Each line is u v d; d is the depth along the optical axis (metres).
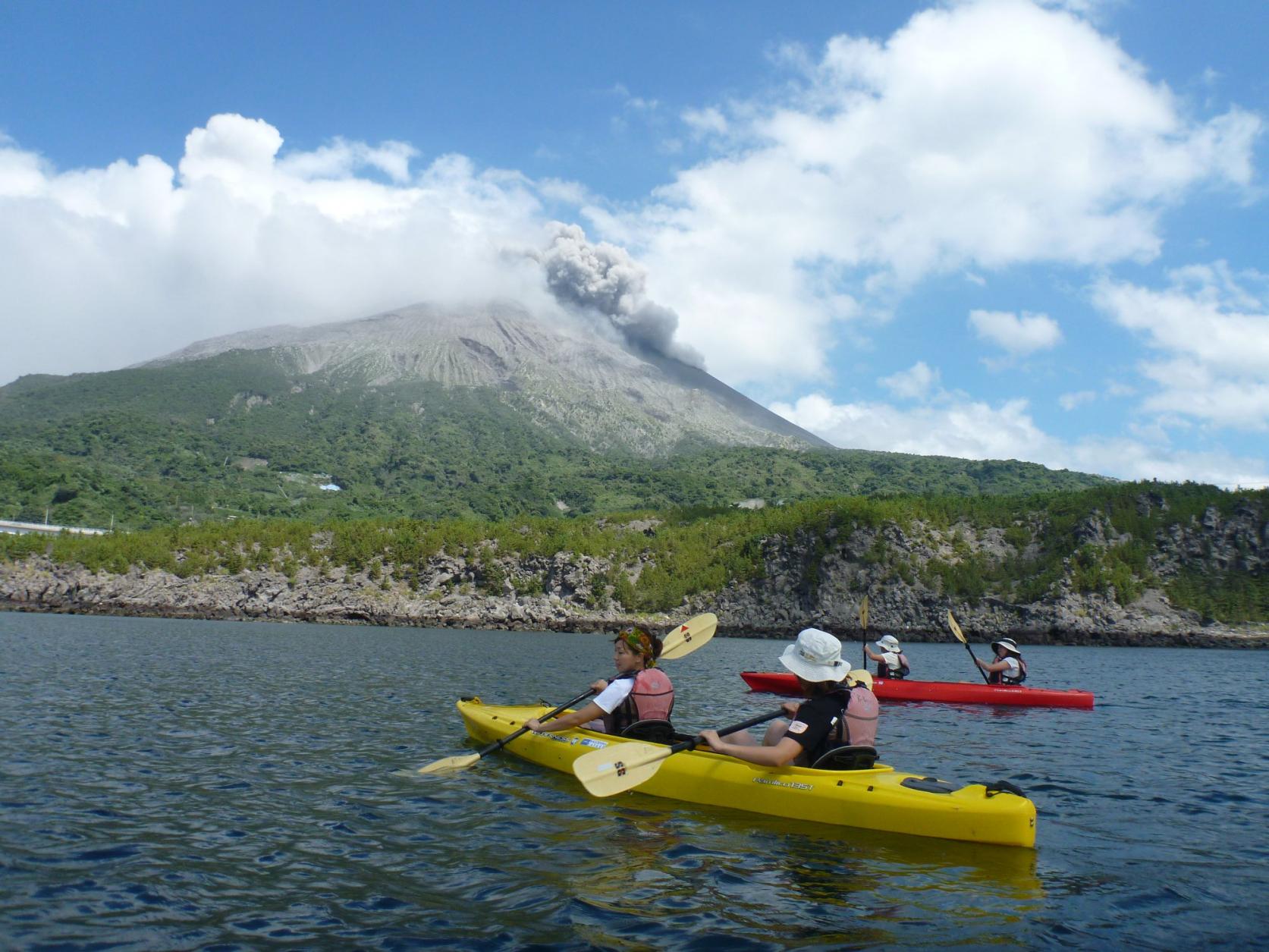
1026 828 8.72
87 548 105.88
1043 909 7.22
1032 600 97.81
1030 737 17.19
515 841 8.85
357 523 117.06
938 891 7.57
